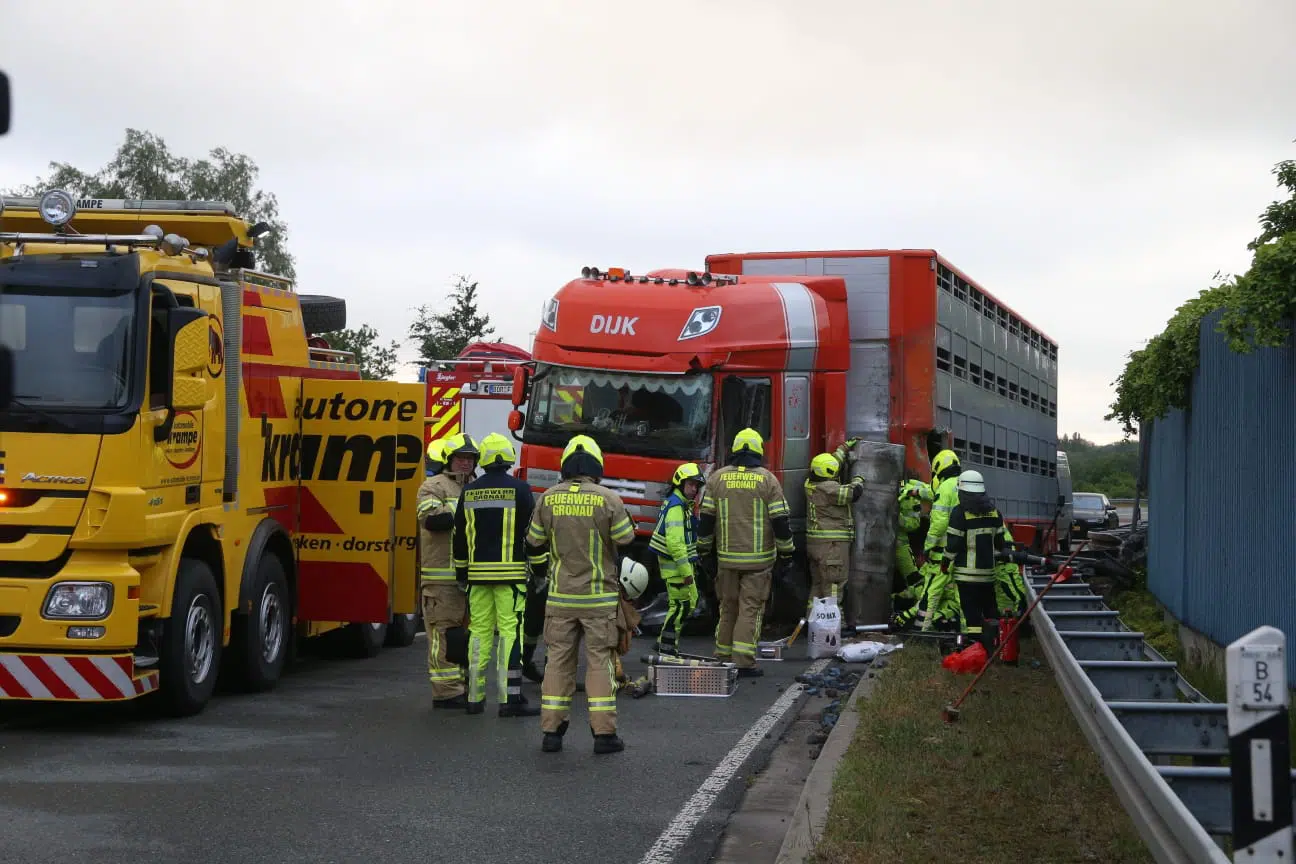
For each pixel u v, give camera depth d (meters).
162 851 6.32
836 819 6.68
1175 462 15.33
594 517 8.87
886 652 13.37
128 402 9.00
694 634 15.95
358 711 10.40
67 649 8.97
